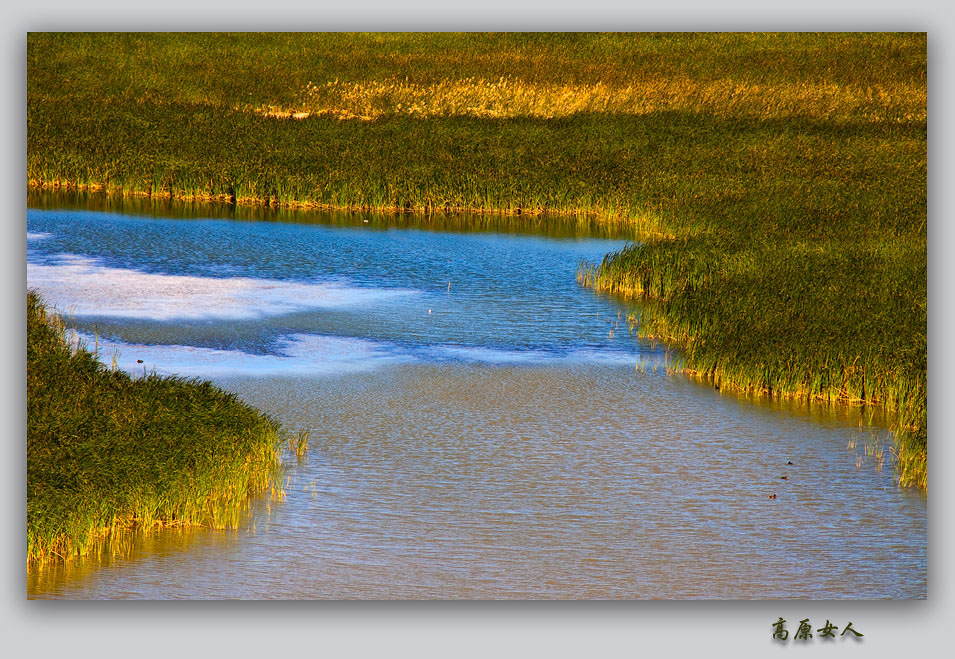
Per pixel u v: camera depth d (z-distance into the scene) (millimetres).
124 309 73875
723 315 69500
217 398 51375
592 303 81250
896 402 59312
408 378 62750
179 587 38719
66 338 65750
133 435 46250
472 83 164000
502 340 71125
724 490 48219
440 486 47969
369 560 41031
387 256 94312
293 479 48375
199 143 128000
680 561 41656
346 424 55156
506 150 128750
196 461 44969
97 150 122250
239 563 40531
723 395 61656
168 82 159375
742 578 40438
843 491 48344
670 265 83562
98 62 164750
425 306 78625
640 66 173750
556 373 64750
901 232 91125
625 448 53094
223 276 84938
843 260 80312
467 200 115938
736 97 158625
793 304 69375
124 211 109000
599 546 42594
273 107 152500
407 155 125938
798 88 162375
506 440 53688
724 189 109125
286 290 81562
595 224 111188
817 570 41125
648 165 122250
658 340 72312
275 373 62469
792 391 61344
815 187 107750
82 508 40875
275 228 104250
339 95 157625
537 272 90312
